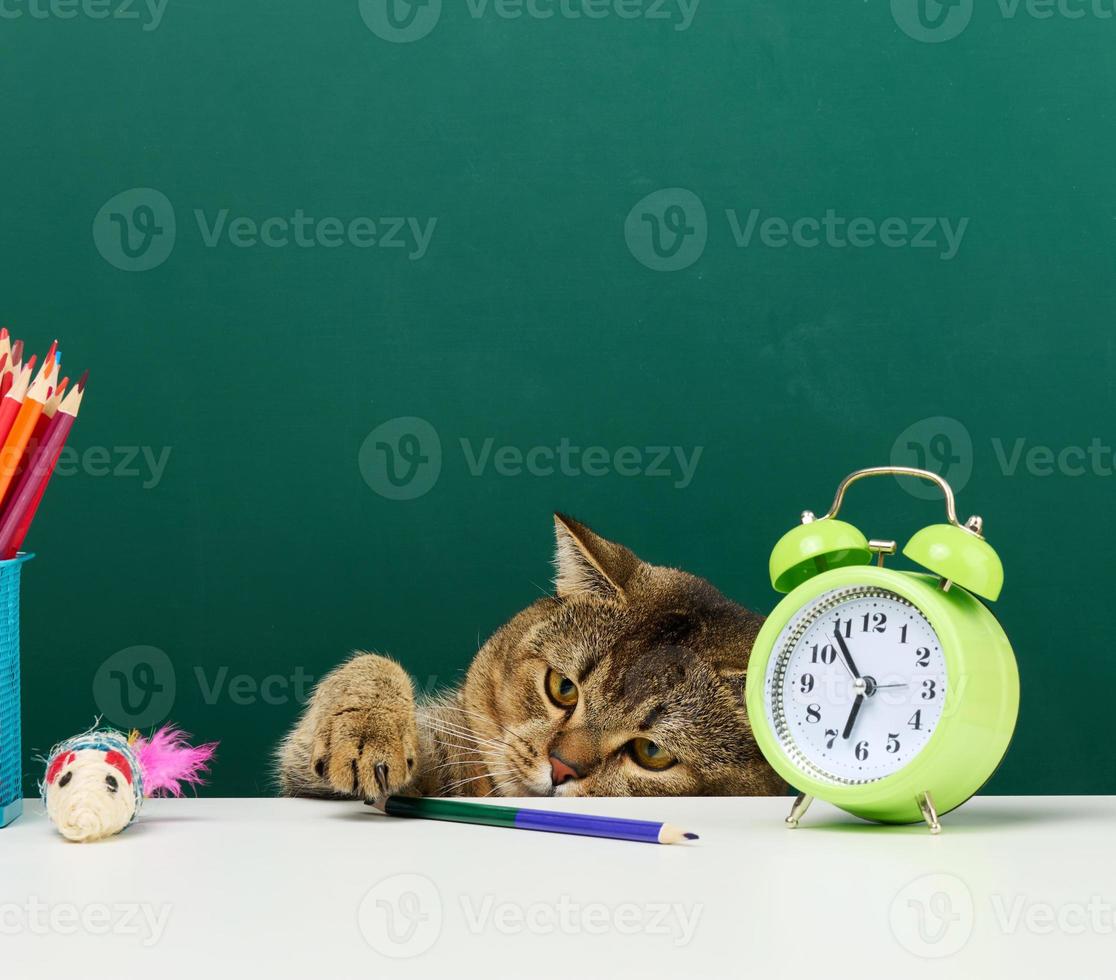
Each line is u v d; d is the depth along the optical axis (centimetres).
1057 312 172
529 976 50
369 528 175
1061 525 172
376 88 175
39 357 174
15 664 84
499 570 174
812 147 174
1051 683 171
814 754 79
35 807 90
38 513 174
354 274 175
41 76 175
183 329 175
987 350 172
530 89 175
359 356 175
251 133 175
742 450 174
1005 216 173
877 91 173
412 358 175
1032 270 172
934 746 74
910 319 173
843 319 173
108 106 175
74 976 50
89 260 175
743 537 174
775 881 63
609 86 174
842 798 77
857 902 59
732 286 174
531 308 175
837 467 173
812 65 174
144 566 174
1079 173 172
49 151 175
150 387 175
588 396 175
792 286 174
